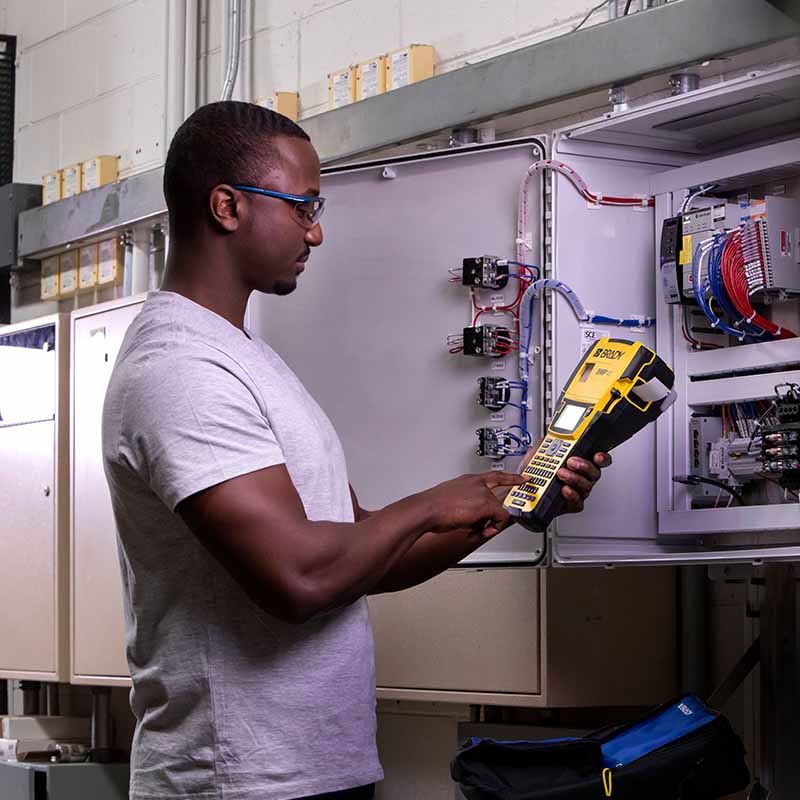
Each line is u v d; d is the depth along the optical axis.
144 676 1.33
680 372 2.00
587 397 1.63
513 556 2.00
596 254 2.03
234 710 1.27
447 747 2.52
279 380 1.35
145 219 3.29
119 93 3.91
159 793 1.30
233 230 1.36
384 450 2.19
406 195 2.21
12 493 3.24
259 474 1.23
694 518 1.94
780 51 1.99
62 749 3.12
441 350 2.15
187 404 1.24
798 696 2.07
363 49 3.11
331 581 1.22
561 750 1.76
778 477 1.81
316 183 1.43
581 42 2.16
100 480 2.95
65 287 3.84
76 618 3.00
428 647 2.39
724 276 1.86
